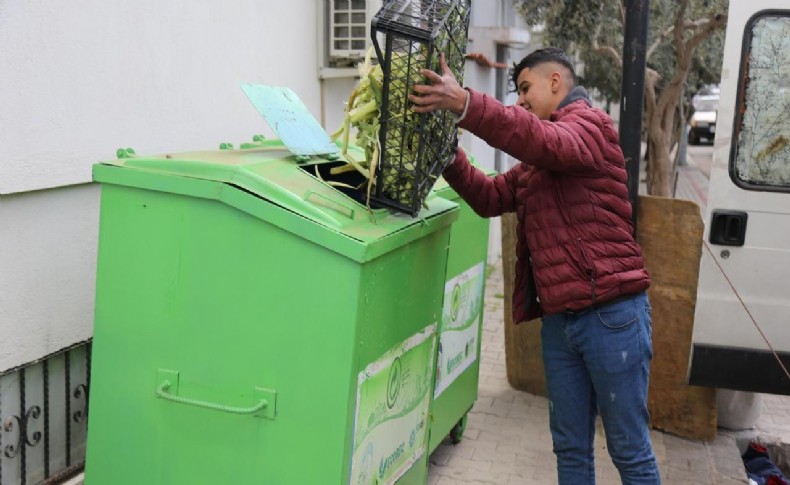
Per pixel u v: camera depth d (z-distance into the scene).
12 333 2.88
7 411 2.93
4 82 2.73
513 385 5.18
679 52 7.21
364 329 2.37
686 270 4.34
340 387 2.33
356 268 2.26
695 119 25.97
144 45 3.47
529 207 2.94
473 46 10.82
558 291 2.87
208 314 2.44
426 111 2.40
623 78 4.31
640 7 4.20
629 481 2.99
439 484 3.86
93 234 3.24
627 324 2.86
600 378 2.91
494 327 6.71
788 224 3.96
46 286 3.03
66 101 3.03
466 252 3.86
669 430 4.58
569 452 3.11
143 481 2.60
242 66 4.29
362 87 2.61
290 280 2.34
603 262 2.83
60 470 3.22
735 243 4.02
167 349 2.50
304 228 2.27
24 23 2.80
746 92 3.95
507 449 4.29
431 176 2.69
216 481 2.52
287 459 2.42
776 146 3.95
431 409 3.29
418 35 2.33
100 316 2.56
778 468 4.57
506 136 2.51
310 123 3.13
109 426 2.61
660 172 7.53
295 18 4.85
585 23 7.77
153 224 2.46
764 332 4.04
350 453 2.41
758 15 3.90
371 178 2.54
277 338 2.38
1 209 2.81
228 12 4.12
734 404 4.68
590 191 2.81
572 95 2.98
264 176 2.42
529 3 7.96
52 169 2.97
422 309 2.93
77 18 3.06
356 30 5.06
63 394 3.22
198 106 3.91
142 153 3.50
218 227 2.39
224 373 2.45
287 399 2.39
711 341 4.13
